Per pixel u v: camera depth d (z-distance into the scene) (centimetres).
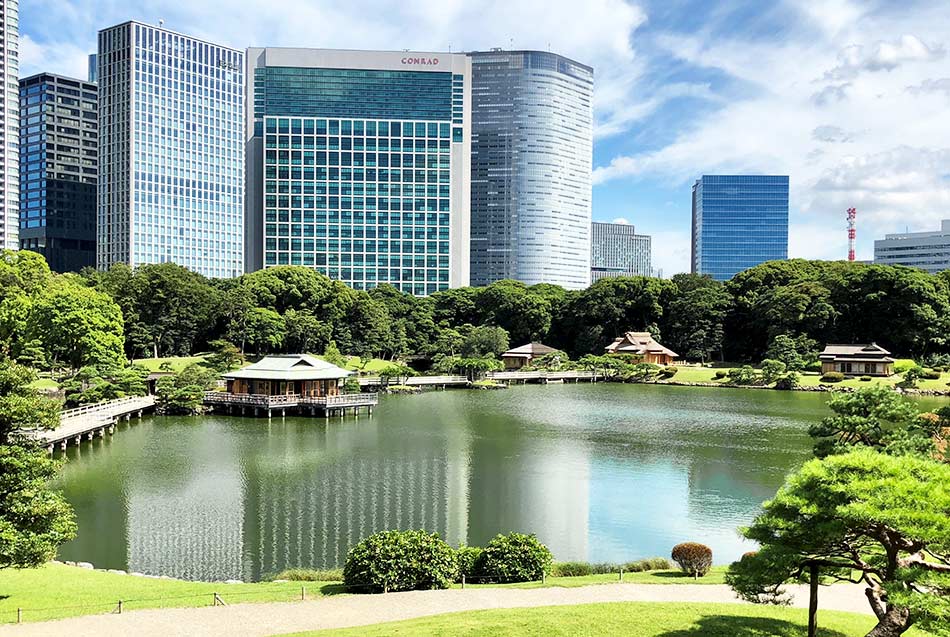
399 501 4553
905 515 1580
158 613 2467
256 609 2516
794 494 1847
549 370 13200
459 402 9719
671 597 2677
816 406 9269
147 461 5628
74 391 7438
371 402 8569
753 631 2158
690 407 9162
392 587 2772
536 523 4150
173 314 11906
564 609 2405
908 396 9806
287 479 5100
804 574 2070
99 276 12975
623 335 15262
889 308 12531
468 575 2981
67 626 2320
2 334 8156
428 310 15762
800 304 13100
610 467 5581
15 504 2500
